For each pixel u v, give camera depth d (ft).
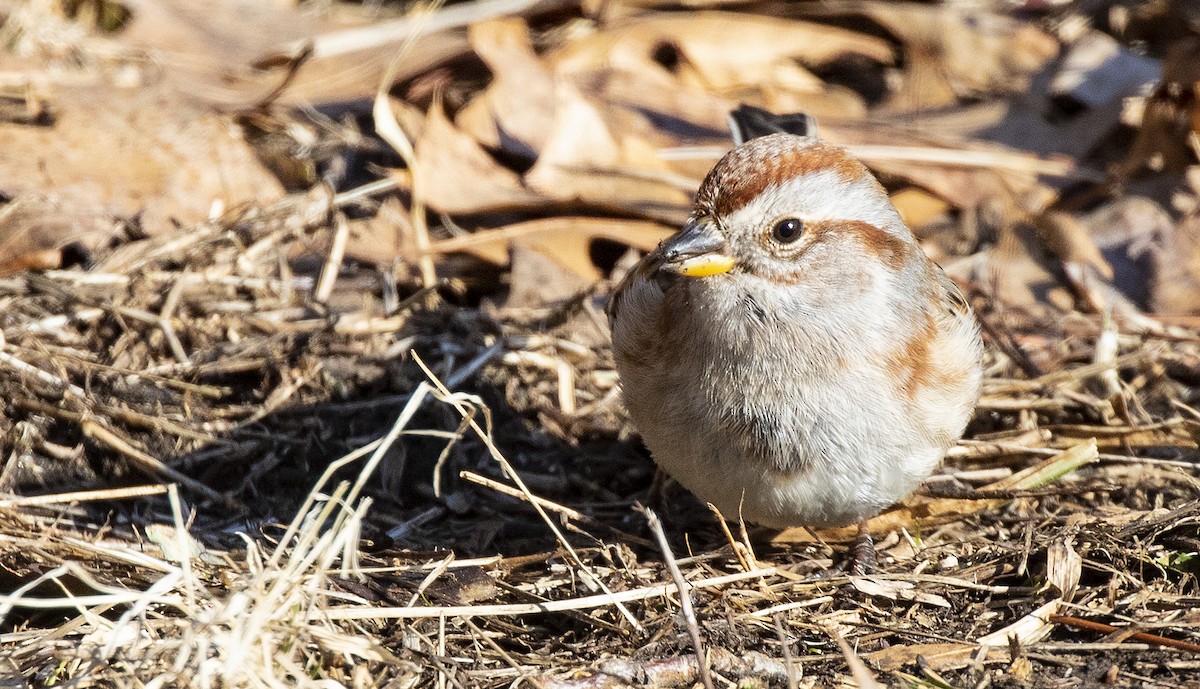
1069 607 25.20
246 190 39.55
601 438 33.12
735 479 26.07
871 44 46.73
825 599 25.96
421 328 35.06
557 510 27.37
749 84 45.50
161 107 41.83
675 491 31.68
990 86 45.42
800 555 28.66
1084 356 35.50
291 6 50.96
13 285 34.99
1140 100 43.45
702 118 42.73
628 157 40.42
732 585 26.40
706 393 25.57
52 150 39.14
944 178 40.83
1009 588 26.18
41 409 31.07
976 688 22.82
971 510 29.43
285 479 31.01
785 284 24.84
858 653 24.07
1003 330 35.96
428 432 25.61
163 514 29.63
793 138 25.75
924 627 25.16
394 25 46.37
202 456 31.01
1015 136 42.80
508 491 26.66
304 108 44.32
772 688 23.07
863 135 42.57
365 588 25.39
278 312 35.24
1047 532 28.04
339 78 44.32
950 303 27.89
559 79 41.01
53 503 29.30
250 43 47.34
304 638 22.00
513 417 33.32
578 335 35.45
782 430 25.49
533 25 48.14
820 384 25.26
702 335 25.27
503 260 37.91
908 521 29.50
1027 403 32.94
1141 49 47.73
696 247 24.62
